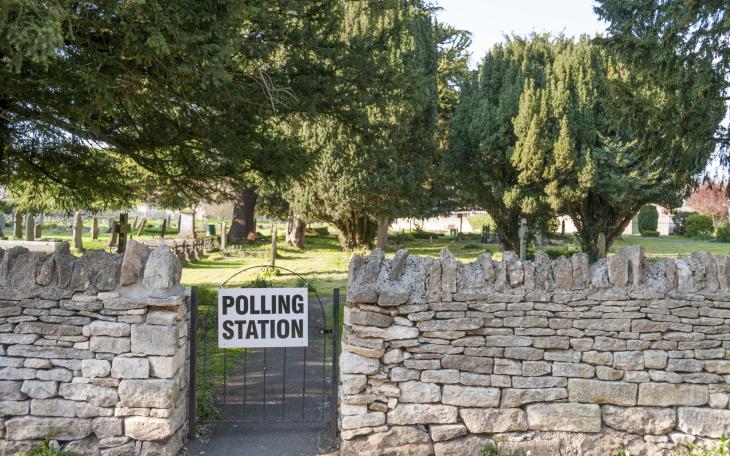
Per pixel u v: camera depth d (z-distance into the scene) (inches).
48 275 178.1
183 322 194.1
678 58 385.4
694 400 183.8
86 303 177.9
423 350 183.9
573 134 836.6
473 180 952.9
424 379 183.6
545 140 833.5
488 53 953.5
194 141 392.8
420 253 1071.0
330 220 942.4
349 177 784.3
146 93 304.2
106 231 1286.9
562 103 832.3
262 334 203.2
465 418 183.9
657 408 184.9
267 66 365.1
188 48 234.8
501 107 893.8
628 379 184.4
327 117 421.1
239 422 212.5
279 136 425.1
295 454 189.5
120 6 213.9
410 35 830.5
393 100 428.1
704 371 184.1
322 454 189.2
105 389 177.8
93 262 182.1
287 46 361.1
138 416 177.6
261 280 548.4
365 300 181.9
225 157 384.8
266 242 1178.0
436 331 183.8
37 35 177.0
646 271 191.3
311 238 1417.3
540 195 878.4
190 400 200.7
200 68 246.5
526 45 973.2
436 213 1364.4
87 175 393.1
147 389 177.0
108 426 177.5
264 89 342.3
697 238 1587.1
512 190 875.4
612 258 188.9
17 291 177.2
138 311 178.2
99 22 231.3
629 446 184.2
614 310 184.7
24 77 261.9
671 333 184.4
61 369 177.9
